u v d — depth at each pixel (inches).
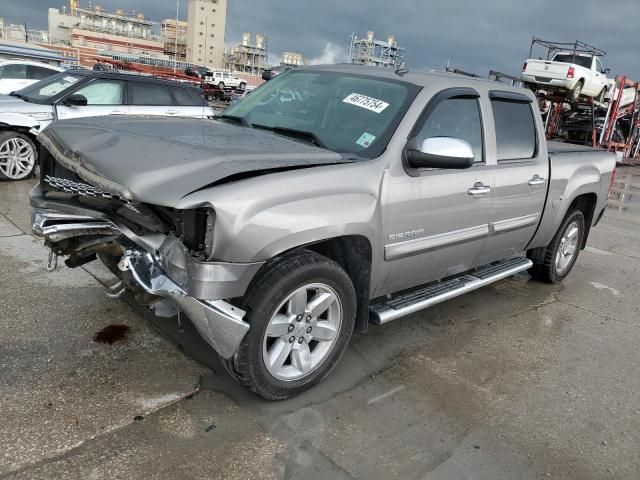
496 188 162.9
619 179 749.3
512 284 225.0
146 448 101.7
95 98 346.3
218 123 152.9
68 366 125.8
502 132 170.2
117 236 113.3
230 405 117.8
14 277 171.6
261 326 109.7
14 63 552.4
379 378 136.8
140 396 117.4
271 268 111.3
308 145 133.8
